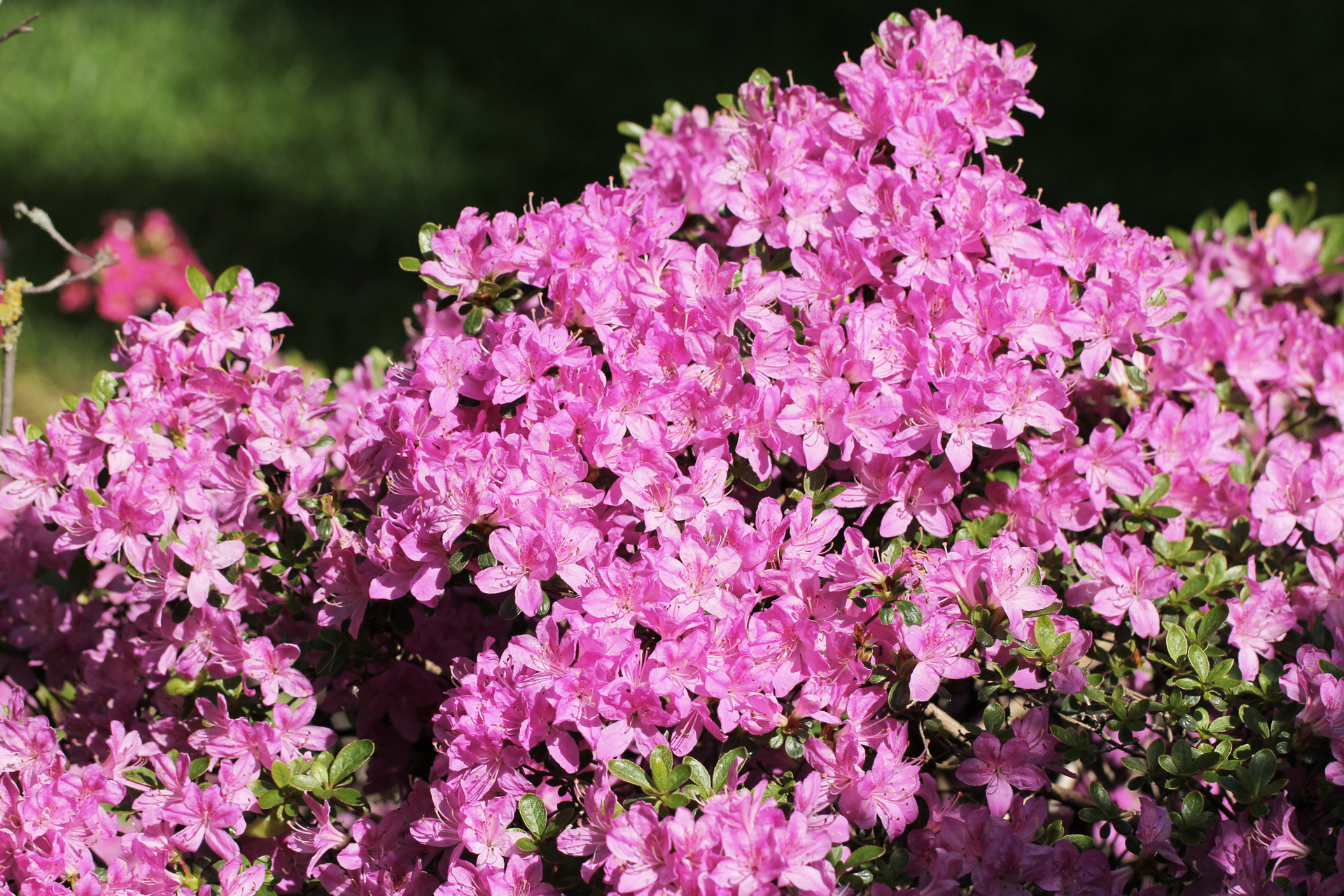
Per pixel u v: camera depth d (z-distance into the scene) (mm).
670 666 1915
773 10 5637
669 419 1970
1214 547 2049
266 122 4777
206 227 4098
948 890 1935
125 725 2074
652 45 5367
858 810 1931
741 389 1979
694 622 1923
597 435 1955
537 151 4605
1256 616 1990
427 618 2049
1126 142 4684
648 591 1931
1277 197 2295
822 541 1959
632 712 1918
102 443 2031
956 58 2088
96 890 1955
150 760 1992
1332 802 1965
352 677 2068
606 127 4762
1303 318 2170
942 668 1938
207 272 3828
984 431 1963
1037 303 1993
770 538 1951
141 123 4707
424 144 4652
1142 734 2074
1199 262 2258
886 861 1958
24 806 1965
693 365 1983
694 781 1907
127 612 2129
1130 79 5105
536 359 1973
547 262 2014
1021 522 2010
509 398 1970
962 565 1959
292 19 5504
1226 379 2129
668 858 1881
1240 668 1982
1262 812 1937
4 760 1980
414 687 2061
